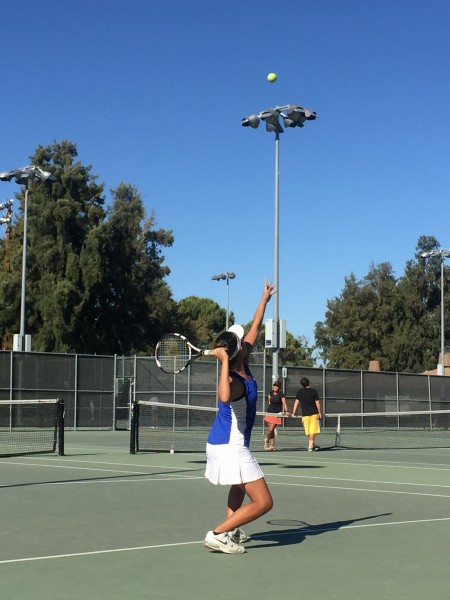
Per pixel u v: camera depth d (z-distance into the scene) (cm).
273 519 931
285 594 583
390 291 8194
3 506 1002
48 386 2952
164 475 1394
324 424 3247
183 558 703
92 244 5131
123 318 5472
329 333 8725
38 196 5328
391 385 3534
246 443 719
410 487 1282
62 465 1572
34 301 5234
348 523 905
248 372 726
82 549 738
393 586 611
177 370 1053
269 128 2789
